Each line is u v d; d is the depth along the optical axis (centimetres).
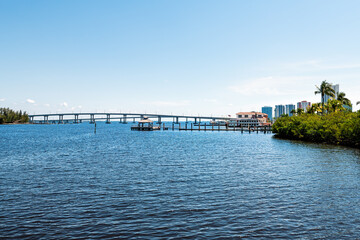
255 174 3086
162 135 12000
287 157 4456
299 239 1454
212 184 2627
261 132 14525
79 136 11144
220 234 1515
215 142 7881
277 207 1945
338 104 8088
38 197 2198
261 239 1455
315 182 2677
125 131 16175
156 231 1552
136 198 2169
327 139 6844
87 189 2447
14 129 18538
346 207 1941
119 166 3678
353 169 3338
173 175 3055
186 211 1869
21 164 3872
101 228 1592
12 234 1509
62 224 1648
